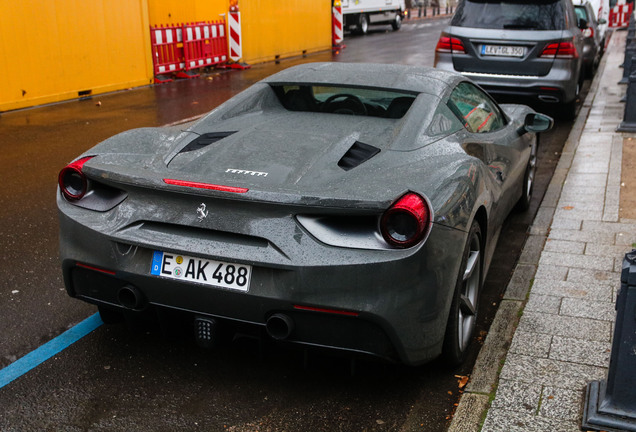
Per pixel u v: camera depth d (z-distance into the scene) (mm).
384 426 2799
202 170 2994
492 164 3934
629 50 12641
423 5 57625
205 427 2764
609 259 4484
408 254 2562
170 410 2869
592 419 2689
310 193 2598
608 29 26031
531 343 3385
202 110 10883
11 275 4273
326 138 3285
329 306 2590
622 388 2662
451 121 3697
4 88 10734
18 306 3832
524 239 5016
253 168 2975
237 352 3340
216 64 16906
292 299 2619
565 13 8914
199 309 2795
